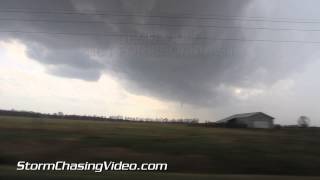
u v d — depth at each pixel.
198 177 19.02
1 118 46.12
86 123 45.03
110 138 29.61
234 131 42.34
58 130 33.69
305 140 34.69
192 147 27.02
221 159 24.14
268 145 30.17
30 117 50.59
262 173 22.09
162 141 29.19
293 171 22.92
